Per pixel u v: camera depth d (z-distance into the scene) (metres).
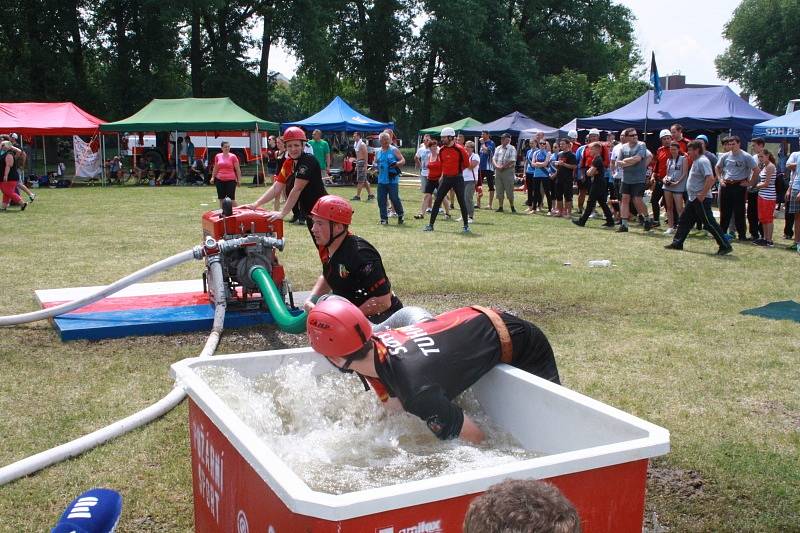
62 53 41.91
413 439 2.97
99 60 44.16
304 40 44.97
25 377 5.14
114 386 4.99
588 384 5.16
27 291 7.94
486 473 1.87
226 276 6.49
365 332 2.67
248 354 3.21
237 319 6.52
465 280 8.84
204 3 40.09
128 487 3.57
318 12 44.78
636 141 13.72
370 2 50.66
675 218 13.74
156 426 4.29
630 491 2.11
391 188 14.49
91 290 7.51
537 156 17.23
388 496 1.73
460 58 49.06
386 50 50.47
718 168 13.05
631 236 13.27
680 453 4.04
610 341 6.29
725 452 4.07
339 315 2.64
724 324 6.92
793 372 5.51
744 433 4.34
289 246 11.53
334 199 4.34
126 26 42.62
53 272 9.06
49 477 3.64
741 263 10.41
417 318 3.39
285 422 3.12
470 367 2.84
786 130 17.44
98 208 17.45
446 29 47.78
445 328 2.93
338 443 2.93
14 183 16.70
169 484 3.61
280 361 3.27
